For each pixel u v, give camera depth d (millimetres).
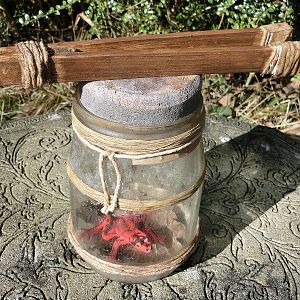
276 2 379
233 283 262
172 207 244
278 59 223
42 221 288
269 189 317
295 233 291
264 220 297
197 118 218
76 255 271
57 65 203
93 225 251
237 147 344
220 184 318
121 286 257
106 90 206
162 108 206
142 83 211
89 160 226
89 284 257
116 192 222
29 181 313
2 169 319
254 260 274
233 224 293
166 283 260
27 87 206
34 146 337
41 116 359
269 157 339
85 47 221
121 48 227
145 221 246
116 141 209
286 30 236
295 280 266
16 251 271
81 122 216
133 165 219
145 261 249
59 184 313
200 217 295
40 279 258
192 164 231
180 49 216
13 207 295
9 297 249
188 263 270
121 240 247
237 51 218
